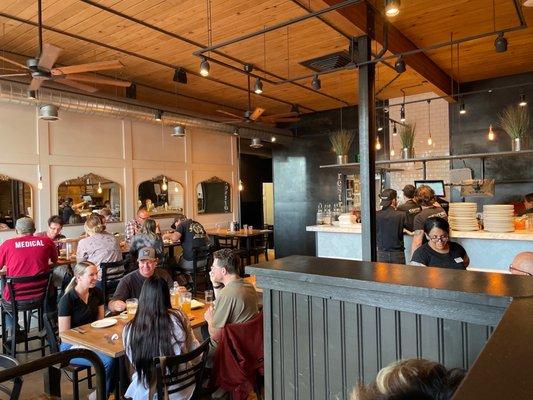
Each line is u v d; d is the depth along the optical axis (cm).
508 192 653
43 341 406
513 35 482
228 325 252
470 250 401
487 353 61
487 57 561
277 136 867
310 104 833
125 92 689
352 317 124
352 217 502
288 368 140
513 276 117
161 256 556
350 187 849
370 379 121
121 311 326
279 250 960
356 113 847
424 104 741
